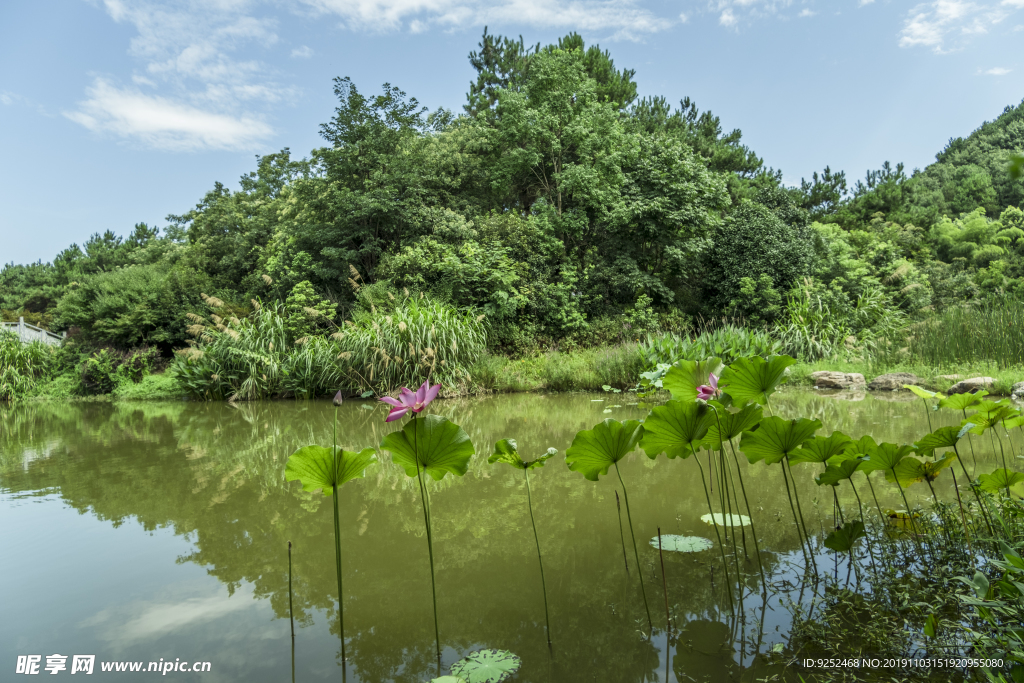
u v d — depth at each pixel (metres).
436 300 11.68
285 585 2.48
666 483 3.83
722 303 15.98
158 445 5.89
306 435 6.37
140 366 14.19
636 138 17.19
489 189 17.55
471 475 4.34
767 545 2.69
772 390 2.24
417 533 3.08
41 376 13.96
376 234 15.82
